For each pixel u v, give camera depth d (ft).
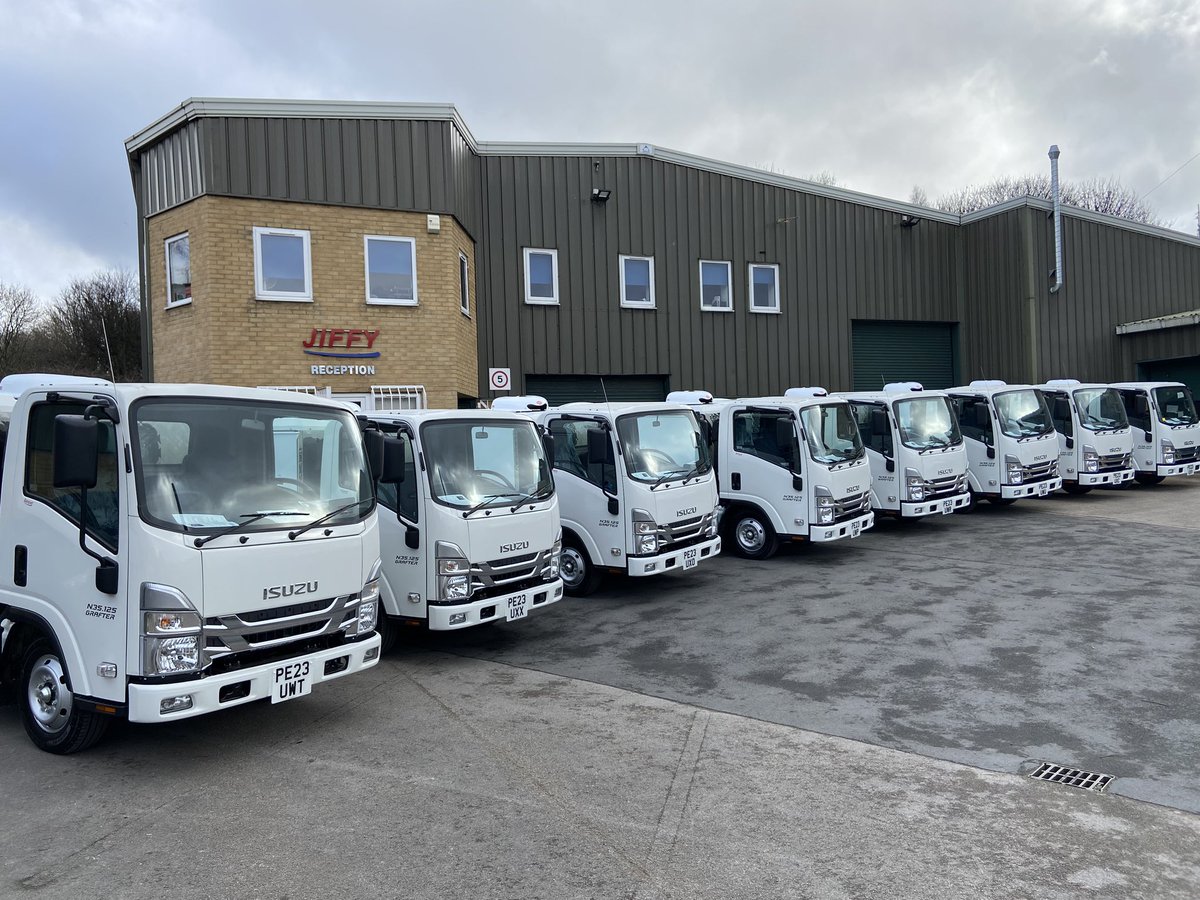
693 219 64.90
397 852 13.44
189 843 13.88
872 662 23.27
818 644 25.22
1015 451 49.16
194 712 15.57
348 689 22.44
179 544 15.74
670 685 22.09
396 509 24.63
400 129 48.44
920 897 11.95
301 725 19.58
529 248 59.47
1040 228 72.28
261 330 45.03
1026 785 15.55
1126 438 56.59
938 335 77.51
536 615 30.53
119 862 13.29
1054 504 54.80
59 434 15.02
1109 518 47.70
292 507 17.83
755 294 67.92
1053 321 72.54
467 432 25.34
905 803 14.93
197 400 16.97
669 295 63.93
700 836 13.84
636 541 30.68
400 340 48.24
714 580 35.19
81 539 16.34
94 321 117.08
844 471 37.58
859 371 73.56
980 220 75.72
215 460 16.92
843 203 71.51
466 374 53.36
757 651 24.82
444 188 49.47
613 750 17.69
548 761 17.16
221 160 44.34
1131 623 25.99
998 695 20.33
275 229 45.42
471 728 19.22
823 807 14.83
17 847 13.87
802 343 69.46
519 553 25.27
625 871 12.75
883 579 33.83
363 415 20.16
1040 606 28.48
